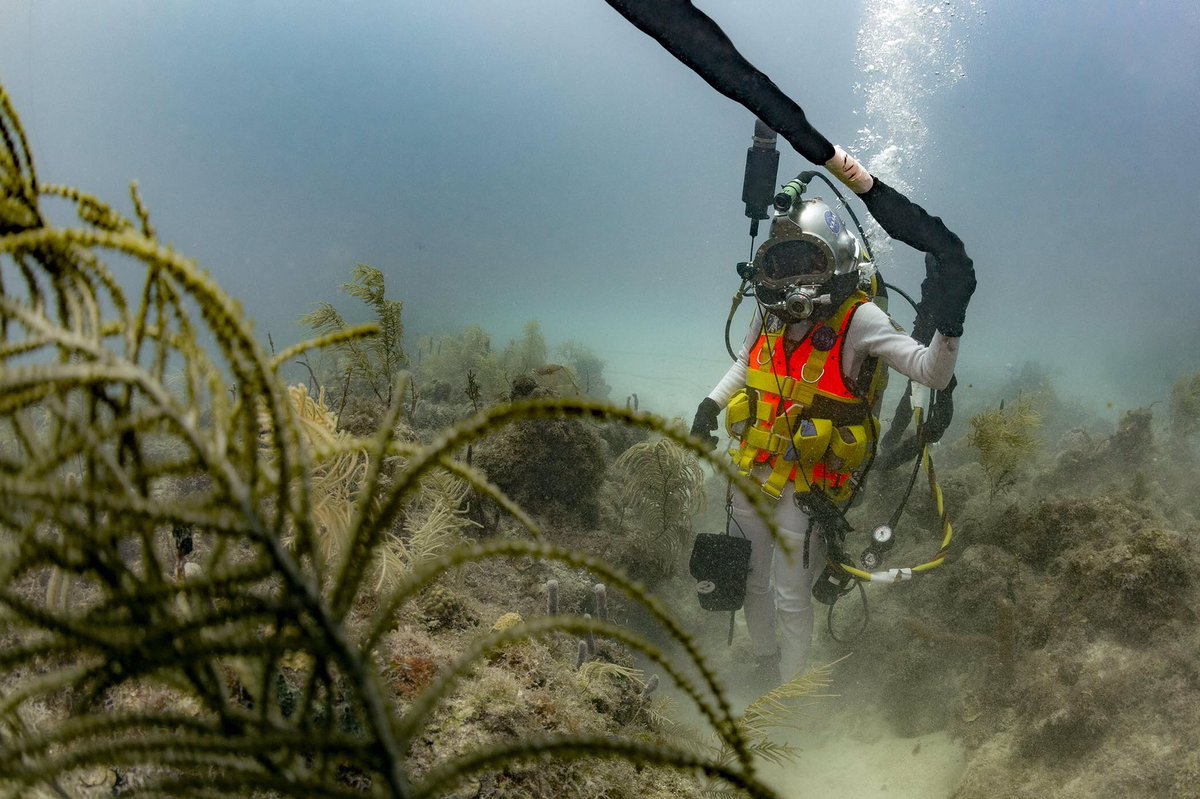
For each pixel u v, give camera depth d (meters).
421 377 10.28
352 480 2.59
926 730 3.78
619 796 2.02
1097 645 3.19
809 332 4.02
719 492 6.76
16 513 0.72
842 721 4.21
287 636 0.74
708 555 4.14
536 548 0.73
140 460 0.89
